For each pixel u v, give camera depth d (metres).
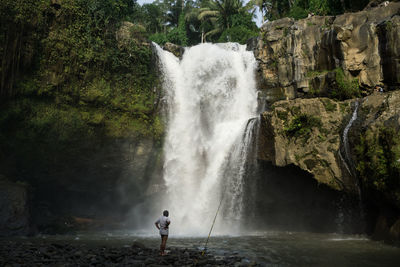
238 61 27.08
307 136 16.64
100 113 21.92
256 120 20.11
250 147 20.44
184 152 25.14
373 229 15.21
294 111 17.36
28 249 10.82
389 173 12.59
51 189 22.30
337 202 17.22
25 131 19.14
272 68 24.62
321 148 15.99
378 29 17.22
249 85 26.06
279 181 19.42
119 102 22.69
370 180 13.55
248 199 20.86
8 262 8.82
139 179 24.12
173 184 24.44
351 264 9.17
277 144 17.69
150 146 24.03
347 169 15.13
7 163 19.28
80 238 15.90
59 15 20.14
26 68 18.91
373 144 13.47
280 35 24.45
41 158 20.27
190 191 23.86
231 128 23.67
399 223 12.83
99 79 21.92
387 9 17.78
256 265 9.01
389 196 12.68
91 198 24.00
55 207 22.52
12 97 18.52
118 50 23.05
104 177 23.17
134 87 23.62
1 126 18.25
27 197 17.31
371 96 15.02
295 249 11.98
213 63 27.56
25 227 16.12
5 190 16.56
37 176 20.92
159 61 25.72
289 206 19.98
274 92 23.97
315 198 18.45
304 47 21.73
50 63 19.77
